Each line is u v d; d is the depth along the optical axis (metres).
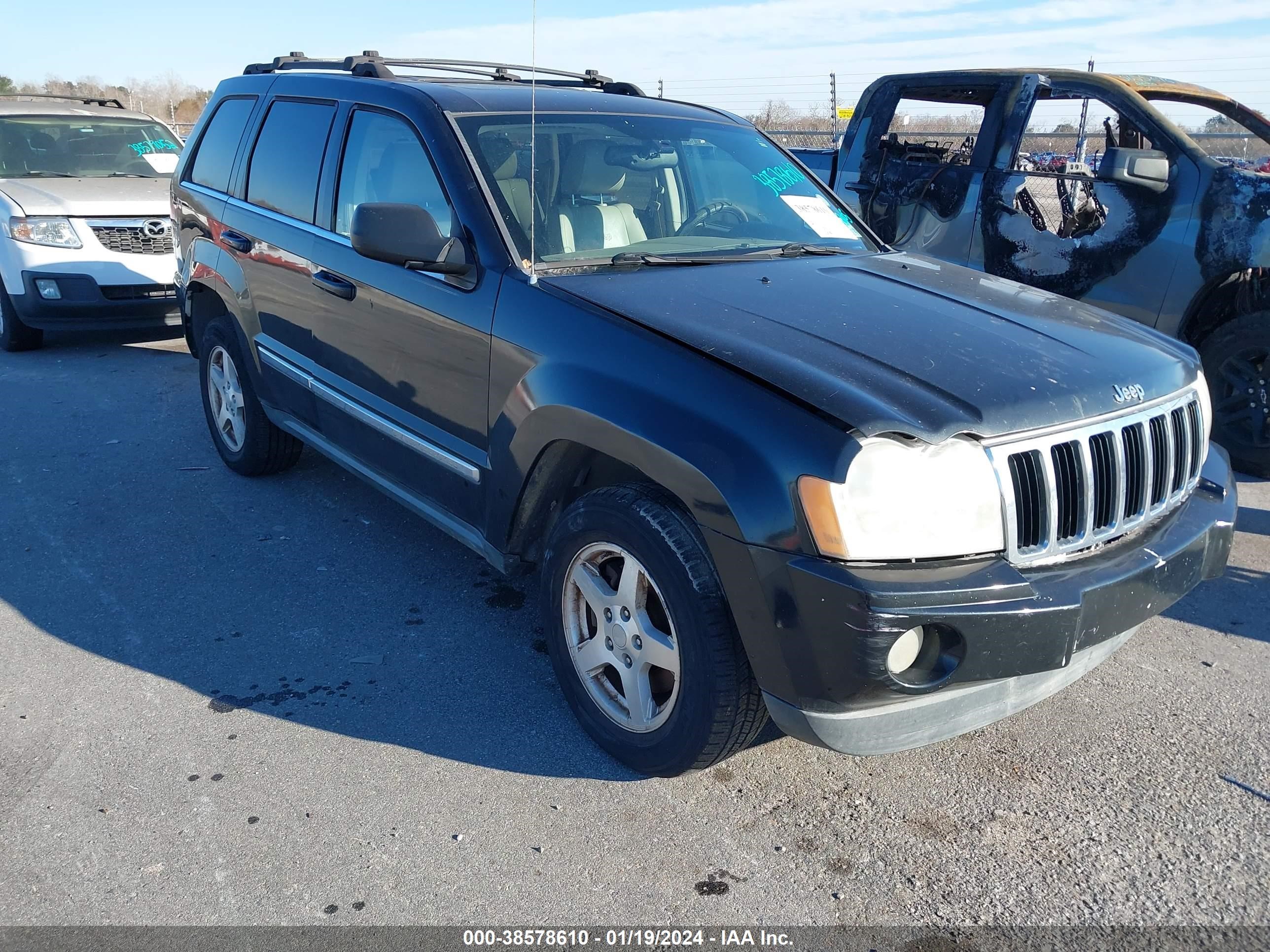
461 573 4.14
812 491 2.24
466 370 3.19
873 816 2.71
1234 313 5.55
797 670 2.32
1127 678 3.43
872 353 2.59
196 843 2.56
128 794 2.74
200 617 3.74
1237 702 3.28
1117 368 2.73
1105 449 2.56
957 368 2.54
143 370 7.52
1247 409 5.30
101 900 2.36
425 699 3.23
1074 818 2.71
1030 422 2.42
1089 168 6.34
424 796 2.76
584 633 2.98
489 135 3.47
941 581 2.24
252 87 4.87
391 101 3.72
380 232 3.03
